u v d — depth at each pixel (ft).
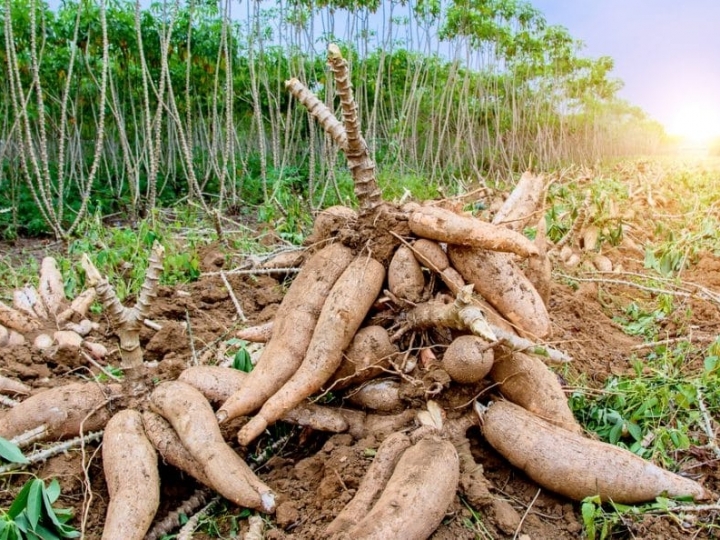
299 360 3.20
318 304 3.32
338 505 2.71
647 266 6.18
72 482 3.01
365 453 2.92
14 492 2.96
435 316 3.10
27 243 10.81
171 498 3.03
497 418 3.00
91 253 7.43
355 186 3.46
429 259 3.32
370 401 3.19
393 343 3.27
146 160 12.96
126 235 7.46
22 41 11.64
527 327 3.29
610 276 6.49
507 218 4.12
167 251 6.75
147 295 3.14
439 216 3.27
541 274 3.87
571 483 2.82
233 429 3.19
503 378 3.12
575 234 7.20
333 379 3.23
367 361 3.15
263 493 2.77
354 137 3.35
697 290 5.79
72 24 12.28
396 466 2.73
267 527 2.76
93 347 4.40
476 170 17.33
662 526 2.69
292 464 3.20
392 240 3.40
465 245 3.29
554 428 2.96
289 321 3.28
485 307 3.26
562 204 8.77
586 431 3.37
